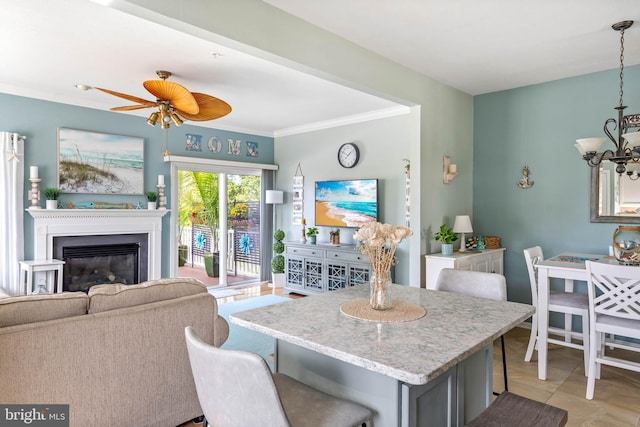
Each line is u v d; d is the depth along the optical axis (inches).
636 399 104.1
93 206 190.5
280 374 66.2
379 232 68.1
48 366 69.4
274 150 267.6
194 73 146.0
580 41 119.7
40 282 168.2
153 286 85.9
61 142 180.5
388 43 120.3
